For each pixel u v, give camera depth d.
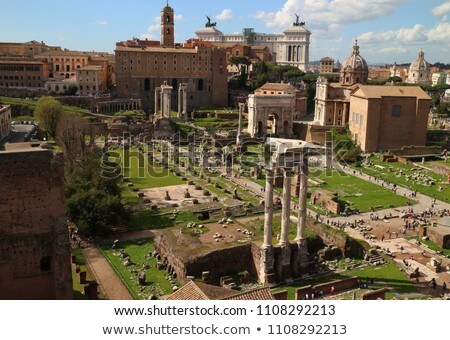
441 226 87.00
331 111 194.50
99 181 84.69
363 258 74.38
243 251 68.94
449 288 64.81
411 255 76.56
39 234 44.38
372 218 95.12
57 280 44.62
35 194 43.72
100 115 189.38
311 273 68.81
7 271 43.78
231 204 96.81
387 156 149.62
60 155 44.22
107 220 79.00
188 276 63.38
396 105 163.50
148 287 62.44
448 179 125.81
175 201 98.81
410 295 62.41
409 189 118.00
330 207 100.56
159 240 73.06
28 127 151.25
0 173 42.25
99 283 63.06
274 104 186.75
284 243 66.00
